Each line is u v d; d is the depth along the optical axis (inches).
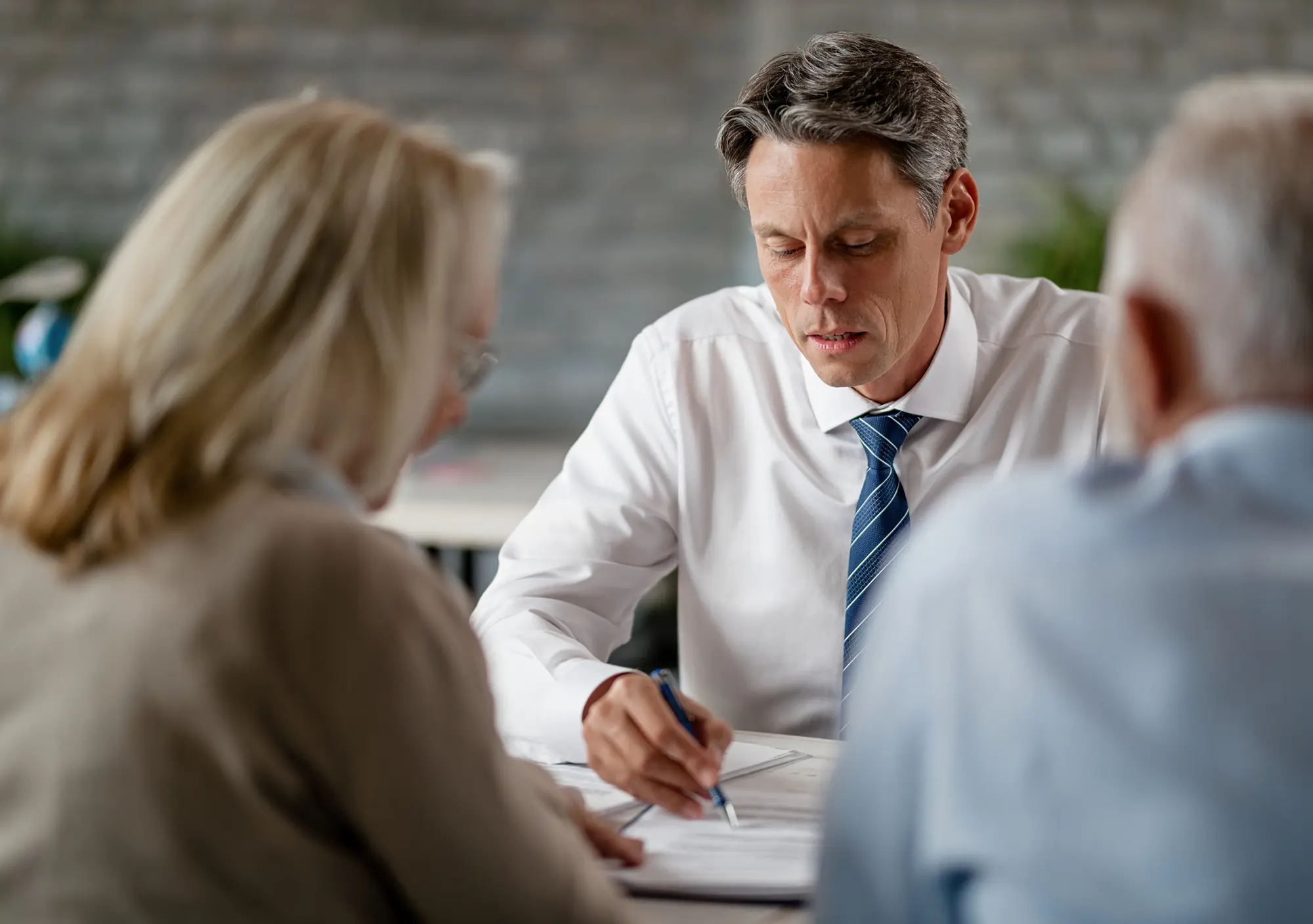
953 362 55.6
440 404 33.2
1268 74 151.6
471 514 99.2
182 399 28.0
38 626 27.3
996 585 22.9
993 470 56.1
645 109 160.6
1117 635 22.0
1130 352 24.8
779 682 57.1
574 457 60.4
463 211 31.1
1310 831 20.9
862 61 47.9
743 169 51.6
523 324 162.1
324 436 29.4
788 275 50.8
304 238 28.6
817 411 56.7
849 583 53.9
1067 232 137.9
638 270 162.2
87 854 26.3
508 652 50.5
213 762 26.3
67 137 158.7
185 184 29.3
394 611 27.4
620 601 58.1
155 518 27.2
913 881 23.6
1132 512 23.0
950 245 53.7
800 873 36.3
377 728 26.9
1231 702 21.3
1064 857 21.7
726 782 43.4
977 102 152.9
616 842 37.4
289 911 26.8
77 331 29.6
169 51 158.2
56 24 157.5
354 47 158.7
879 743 23.7
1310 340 22.7
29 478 28.0
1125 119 152.6
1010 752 22.2
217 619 26.5
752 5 159.0
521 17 159.0
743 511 57.8
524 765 37.8
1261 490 22.9
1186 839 21.1
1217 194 23.2
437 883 27.7
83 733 26.3
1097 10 151.8
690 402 58.6
